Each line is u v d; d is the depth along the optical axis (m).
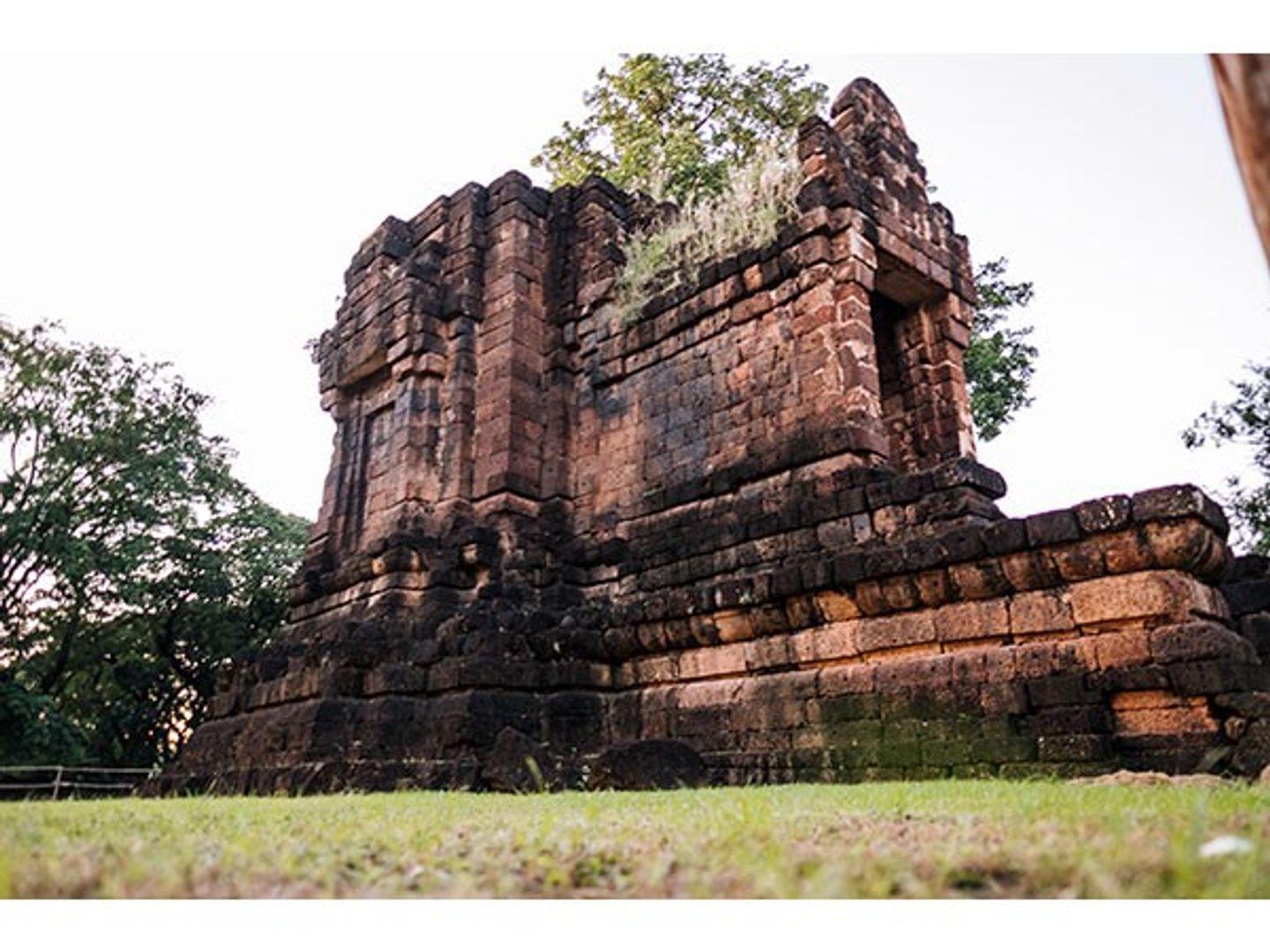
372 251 21.02
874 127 16.58
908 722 10.18
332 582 17.47
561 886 2.76
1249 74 2.54
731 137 27.91
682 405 16.23
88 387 28.70
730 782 11.48
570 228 19.75
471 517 17.33
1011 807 4.67
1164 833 3.16
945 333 16.61
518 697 13.24
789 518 13.36
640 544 15.86
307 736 13.02
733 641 12.49
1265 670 9.02
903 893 2.48
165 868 2.77
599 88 29.38
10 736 25.77
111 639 34.03
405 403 18.34
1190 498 8.95
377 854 3.35
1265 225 2.51
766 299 15.34
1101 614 9.24
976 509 11.66
